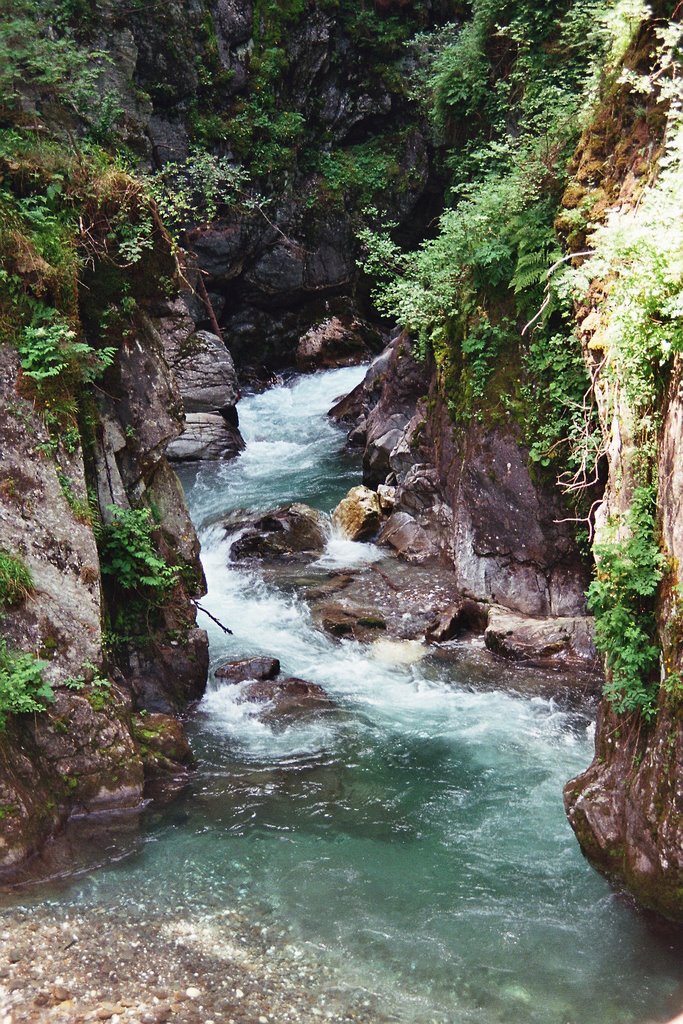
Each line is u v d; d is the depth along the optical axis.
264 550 13.16
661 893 5.86
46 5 16.95
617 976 5.72
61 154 8.32
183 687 9.08
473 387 10.83
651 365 6.52
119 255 8.46
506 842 7.15
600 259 7.86
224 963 5.75
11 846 6.50
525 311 10.38
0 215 7.54
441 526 12.54
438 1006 5.46
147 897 6.39
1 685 6.86
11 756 6.80
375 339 23.59
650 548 6.36
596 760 6.83
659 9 8.58
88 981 5.52
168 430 8.87
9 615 7.16
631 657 6.24
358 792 7.82
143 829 7.23
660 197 6.76
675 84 7.84
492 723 8.91
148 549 8.55
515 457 10.33
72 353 7.81
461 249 11.14
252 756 8.35
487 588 10.79
